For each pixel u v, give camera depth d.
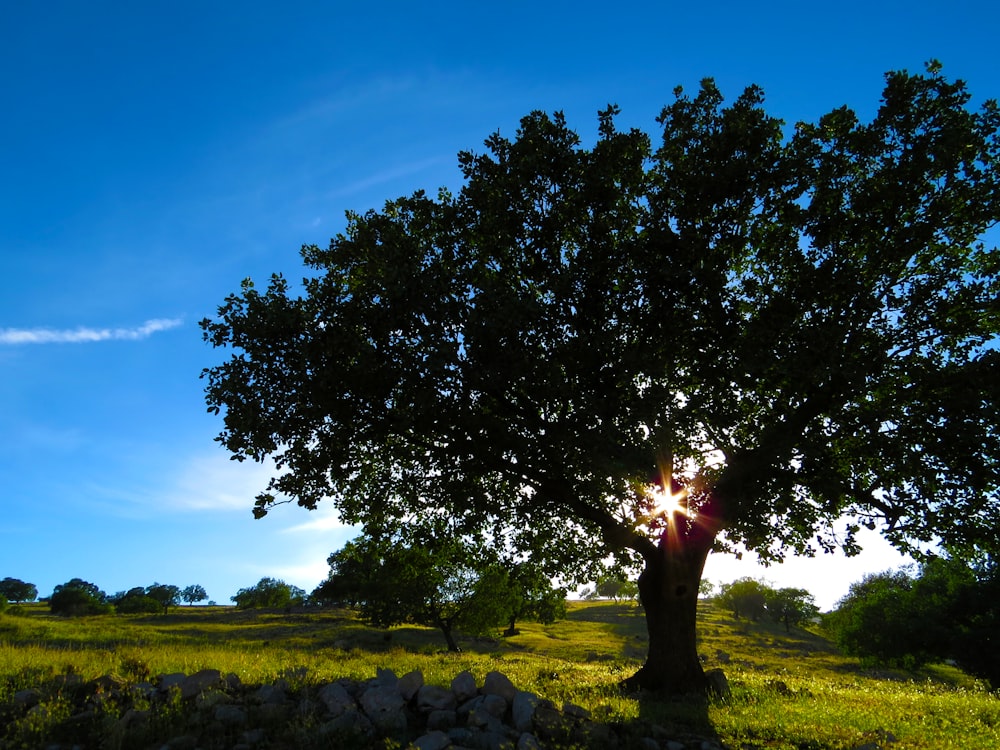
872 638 52.12
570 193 15.26
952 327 14.27
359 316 14.51
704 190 14.42
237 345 14.63
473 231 15.84
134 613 115.12
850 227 14.49
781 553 16.55
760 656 65.06
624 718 10.84
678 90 15.97
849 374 12.81
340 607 103.00
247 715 9.05
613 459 12.59
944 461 13.43
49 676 10.99
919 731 11.79
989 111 14.80
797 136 15.23
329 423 15.12
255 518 15.17
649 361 13.39
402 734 8.66
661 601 16.16
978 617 46.31
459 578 49.19
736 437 15.32
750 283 14.80
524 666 20.92
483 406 15.29
